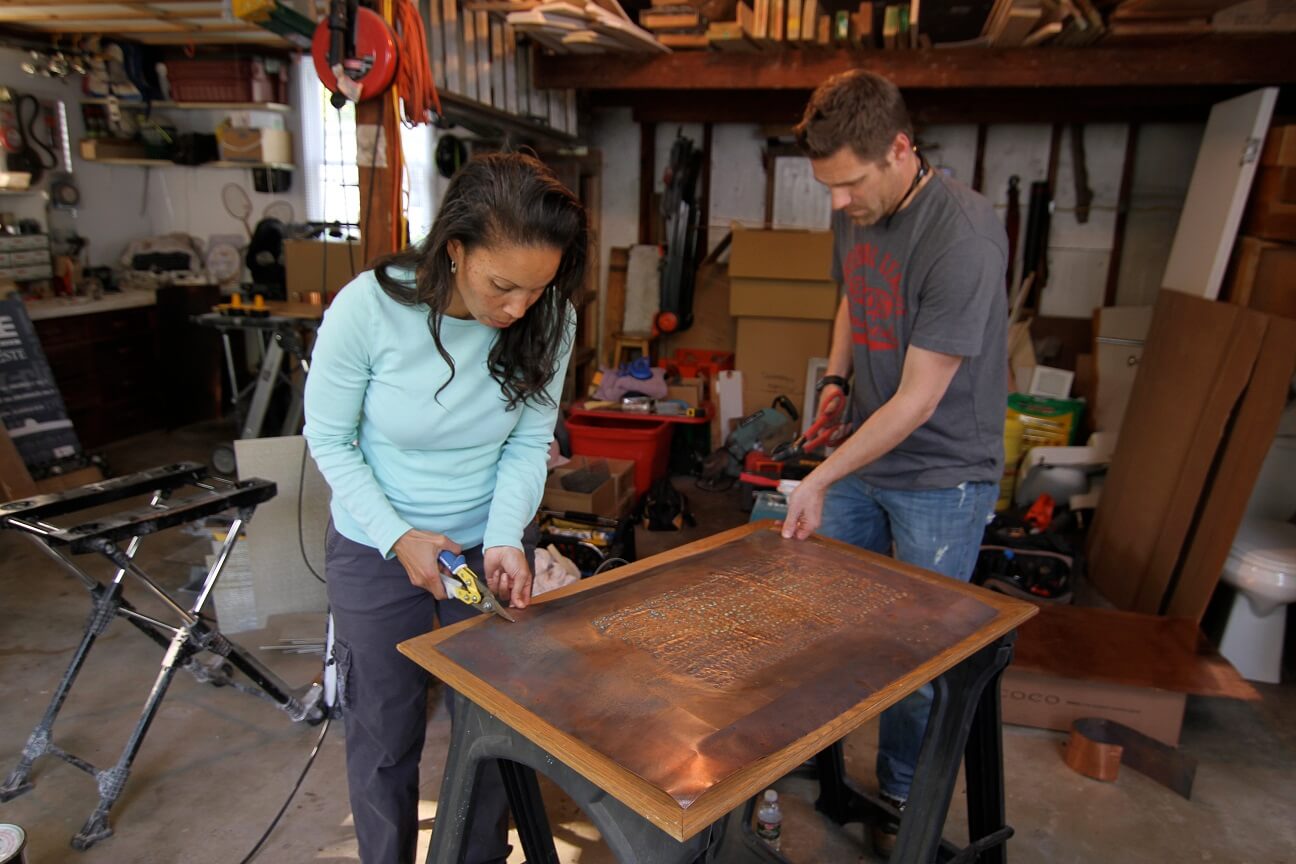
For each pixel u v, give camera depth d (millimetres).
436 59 2789
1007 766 2256
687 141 4668
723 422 4512
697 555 1566
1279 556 2613
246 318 3461
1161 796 2154
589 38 3188
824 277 4340
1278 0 2908
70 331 4445
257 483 2135
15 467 3656
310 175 5148
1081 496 3736
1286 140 2893
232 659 2137
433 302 1177
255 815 1992
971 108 4309
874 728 2416
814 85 3584
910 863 1348
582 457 3740
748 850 1781
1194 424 2928
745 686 1103
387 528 1308
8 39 4348
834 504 1954
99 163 5055
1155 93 4035
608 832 978
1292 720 2521
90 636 1980
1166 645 2467
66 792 2049
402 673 1462
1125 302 4477
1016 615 1338
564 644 1204
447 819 1193
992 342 1708
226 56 4750
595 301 5086
